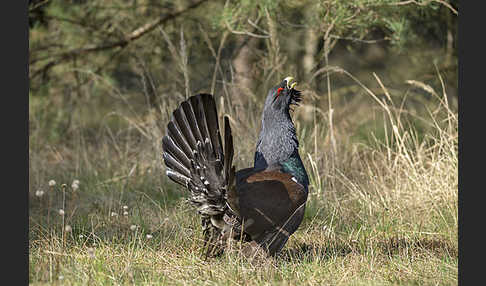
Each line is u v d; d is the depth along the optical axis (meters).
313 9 16.66
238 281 9.88
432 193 13.77
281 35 18.56
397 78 20.94
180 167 10.44
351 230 12.88
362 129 19.16
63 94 21.62
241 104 16.53
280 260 10.97
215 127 10.08
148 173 16.09
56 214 13.81
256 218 10.24
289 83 11.28
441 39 19.91
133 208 13.96
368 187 14.66
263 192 10.41
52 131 20.69
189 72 19.84
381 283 9.97
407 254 11.10
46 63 20.53
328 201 14.04
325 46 16.09
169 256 11.14
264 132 11.31
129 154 17.81
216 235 10.82
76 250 11.39
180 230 12.29
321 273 10.38
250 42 19.44
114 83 20.94
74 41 20.30
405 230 12.72
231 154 9.61
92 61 20.94
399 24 15.56
